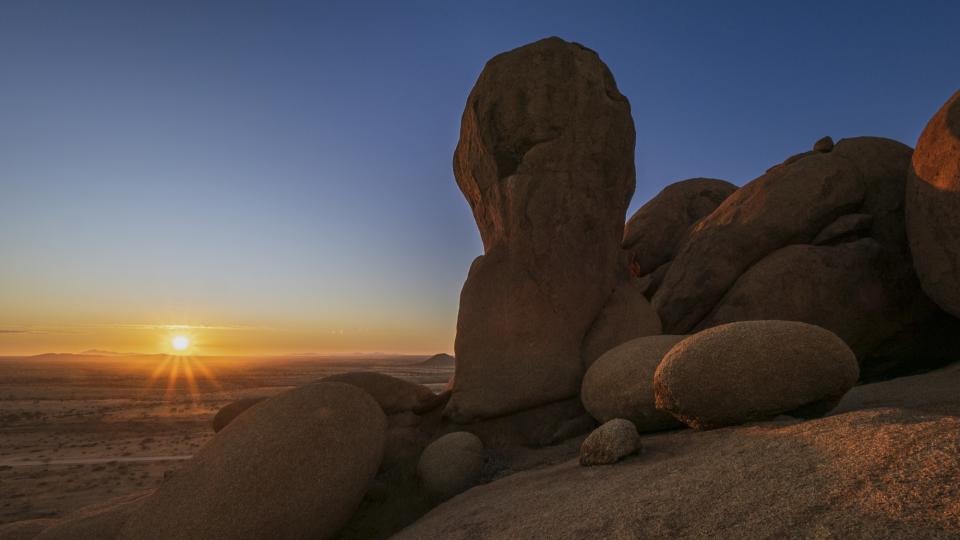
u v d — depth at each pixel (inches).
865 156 391.2
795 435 143.1
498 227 316.8
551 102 316.8
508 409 274.7
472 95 339.3
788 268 351.3
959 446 108.0
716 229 392.2
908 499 94.0
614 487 144.6
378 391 307.4
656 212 505.0
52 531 213.2
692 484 127.0
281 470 177.9
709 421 183.6
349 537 219.6
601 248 320.2
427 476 236.8
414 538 168.2
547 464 236.1
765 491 112.0
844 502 99.0
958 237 291.0
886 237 365.7
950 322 351.9
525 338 288.5
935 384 240.4
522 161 313.7
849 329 344.5
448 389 302.2
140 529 172.6
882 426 131.0
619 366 237.9
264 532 169.3
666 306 376.5
